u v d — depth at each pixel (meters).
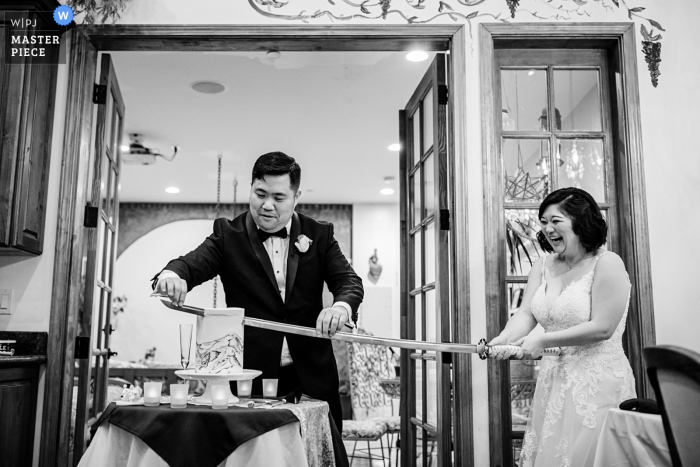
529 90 3.30
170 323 8.79
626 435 1.84
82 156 3.11
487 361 3.01
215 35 3.18
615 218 3.21
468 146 3.16
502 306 3.09
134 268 8.80
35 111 2.94
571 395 2.36
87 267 3.12
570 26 3.24
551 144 3.25
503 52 3.32
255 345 2.22
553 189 3.22
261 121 5.54
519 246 3.16
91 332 3.10
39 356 2.88
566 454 2.32
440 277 3.16
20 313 2.98
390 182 7.62
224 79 4.66
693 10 3.30
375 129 5.71
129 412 1.80
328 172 7.16
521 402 3.05
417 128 3.95
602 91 3.33
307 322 2.30
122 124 3.89
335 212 8.93
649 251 3.10
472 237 3.10
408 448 3.82
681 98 3.23
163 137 5.96
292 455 1.76
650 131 3.20
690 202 3.15
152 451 1.74
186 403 1.86
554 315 2.48
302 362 2.24
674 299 3.07
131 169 7.11
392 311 8.70
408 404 3.85
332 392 2.26
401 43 3.28
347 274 2.34
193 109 5.26
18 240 2.79
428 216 3.52
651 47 3.26
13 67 2.88
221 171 7.14
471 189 3.13
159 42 3.22
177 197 8.55
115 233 3.76
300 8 3.23
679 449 1.46
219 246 2.32
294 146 6.21
